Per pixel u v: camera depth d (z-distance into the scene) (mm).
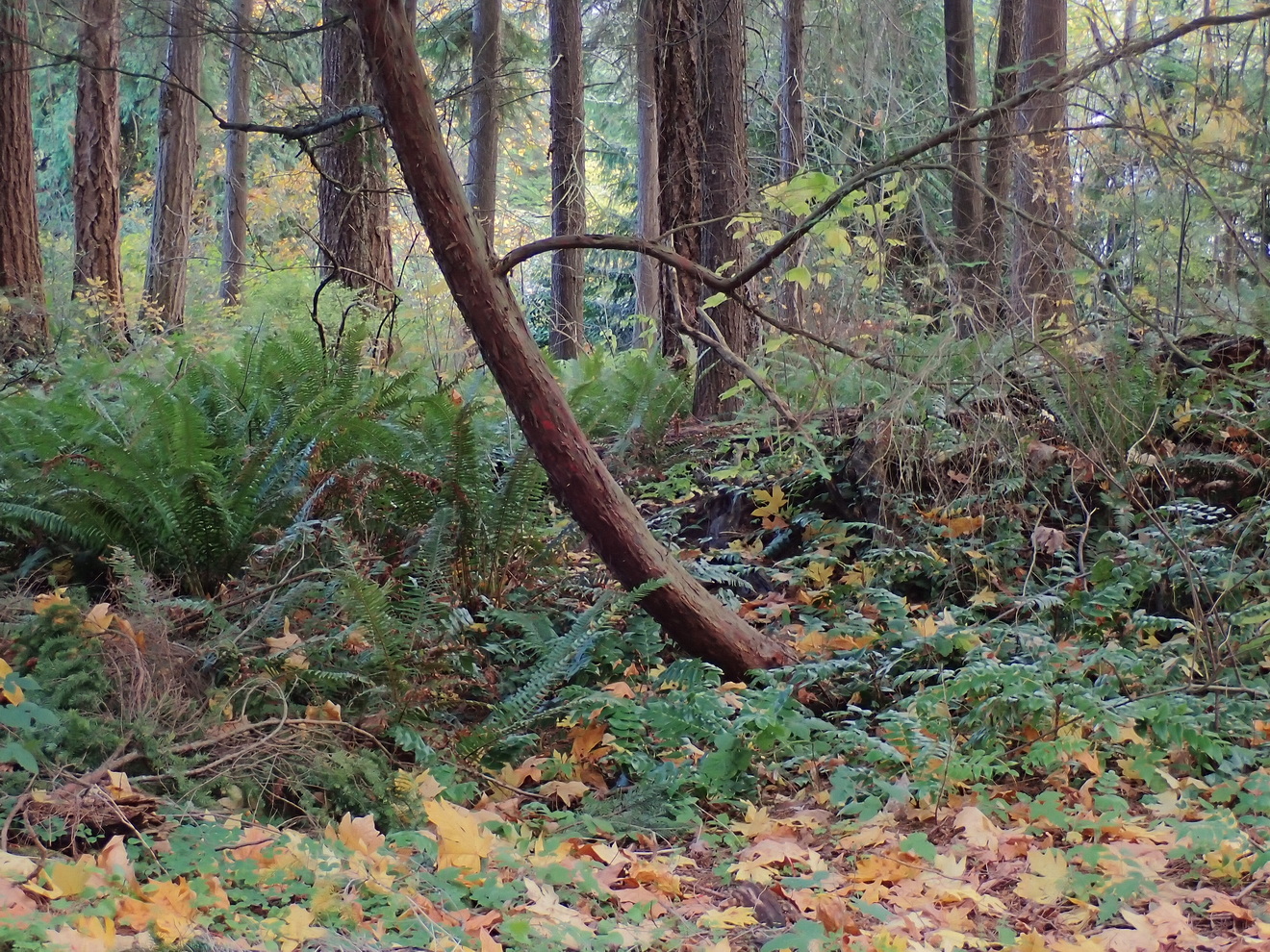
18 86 8852
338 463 5004
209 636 3904
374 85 3891
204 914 2119
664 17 8133
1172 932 2324
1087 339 5133
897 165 3801
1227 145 3660
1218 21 3369
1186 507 4586
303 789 3061
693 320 7867
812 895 2643
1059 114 4855
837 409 6031
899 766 3512
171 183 13328
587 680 4273
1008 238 5328
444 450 5133
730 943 2412
